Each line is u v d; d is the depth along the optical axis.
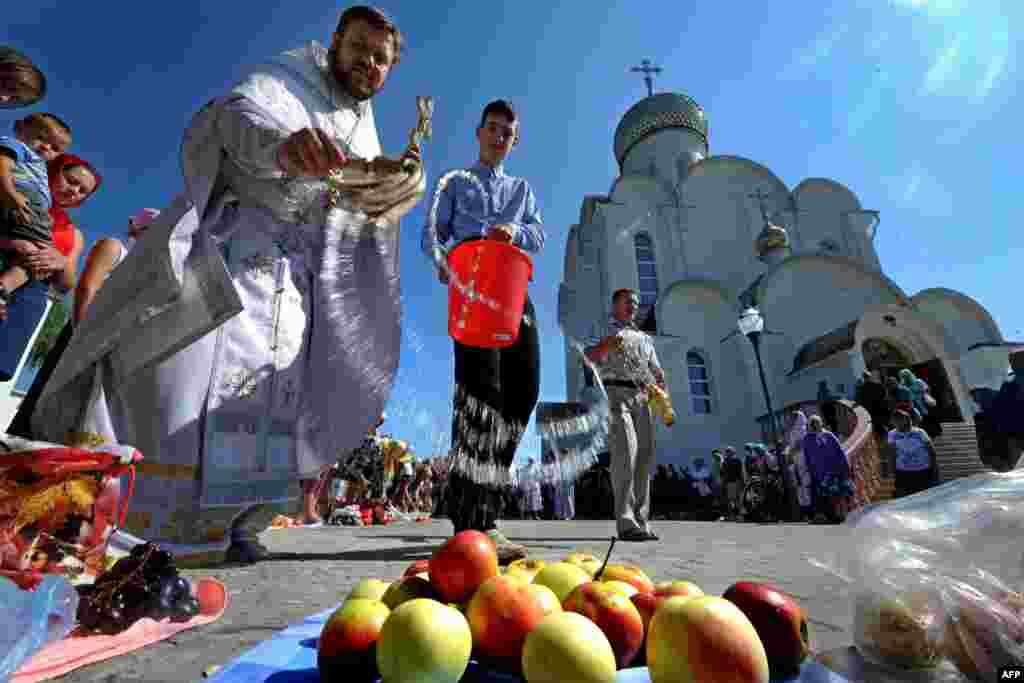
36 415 2.80
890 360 23.02
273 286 3.34
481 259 2.40
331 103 3.32
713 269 31.84
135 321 2.70
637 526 5.37
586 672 1.01
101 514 1.93
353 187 3.14
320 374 3.53
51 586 1.37
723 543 5.03
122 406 2.84
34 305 3.51
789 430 18.27
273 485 3.31
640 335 5.68
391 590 1.40
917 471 10.21
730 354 27.19
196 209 2.83
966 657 1.19
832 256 28.72
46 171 3.55
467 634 1.12
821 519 12.41
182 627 1.69
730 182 33.72
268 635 1.65
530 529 8.15
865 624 1.34
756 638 1.05
